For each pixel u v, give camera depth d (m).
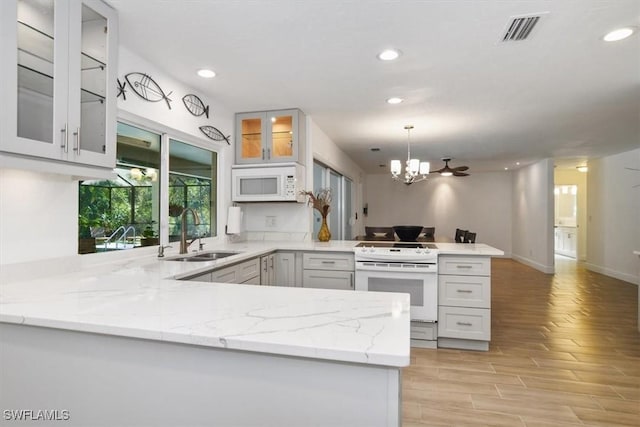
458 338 3.01
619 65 2.53
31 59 1.44
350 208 6.99
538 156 6.47
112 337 1.07
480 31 2.07
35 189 1.77
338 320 1.06
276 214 4.02
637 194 5.55
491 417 1.99
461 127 4.33
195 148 3.22
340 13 1.89
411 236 4.12
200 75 2.74
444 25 2.01
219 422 0.99
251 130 3.78
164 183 2.78
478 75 2.72
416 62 2.50
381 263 3.08
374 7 1.84
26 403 1.17
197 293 1.42
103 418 1.09
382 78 2.80
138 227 2.56
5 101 1.28
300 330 0.97
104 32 1.77
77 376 1.11
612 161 6.21
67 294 1.40
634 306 4.33
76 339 1.11
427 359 2.80
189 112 2.97
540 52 2.33
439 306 3.04
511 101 3.33
